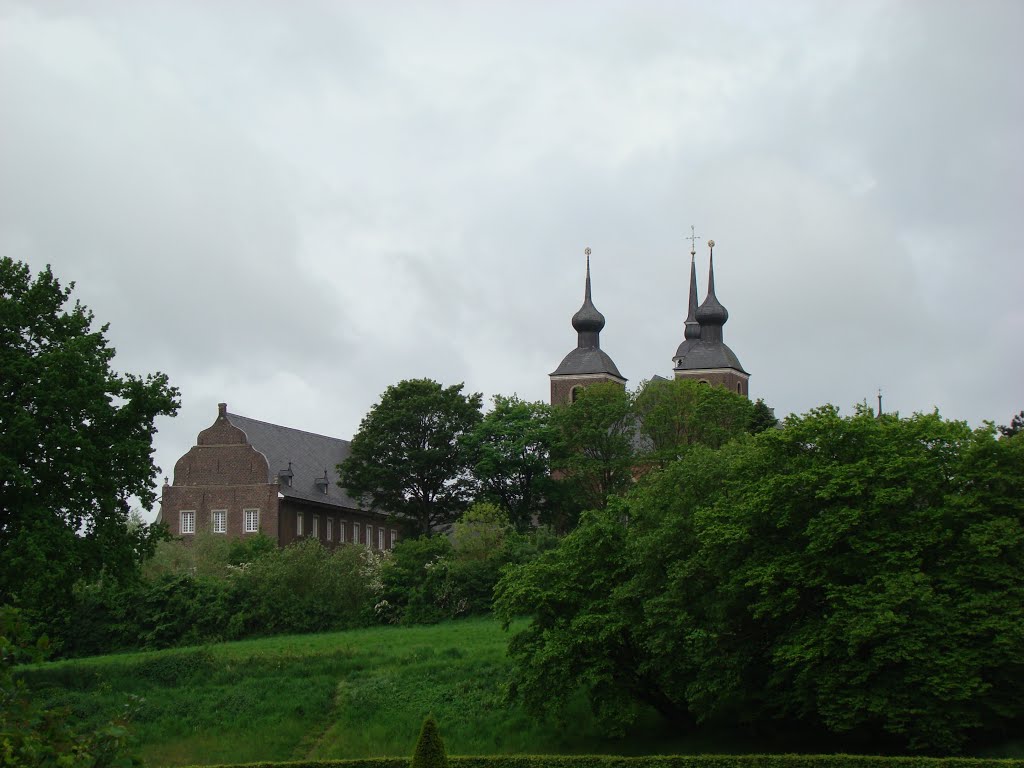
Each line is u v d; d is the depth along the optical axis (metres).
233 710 56.84
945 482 47.38
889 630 42.66
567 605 53.88
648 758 43.69
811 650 44.22
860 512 45.38
